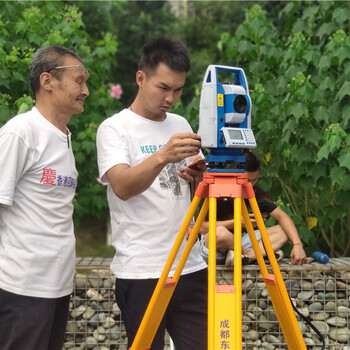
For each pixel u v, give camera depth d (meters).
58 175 2.21
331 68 4.26
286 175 4.15
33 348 2.14
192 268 2.31
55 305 2.21
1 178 2.06
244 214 2.09
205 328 2.32
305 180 4.05
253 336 3.36
